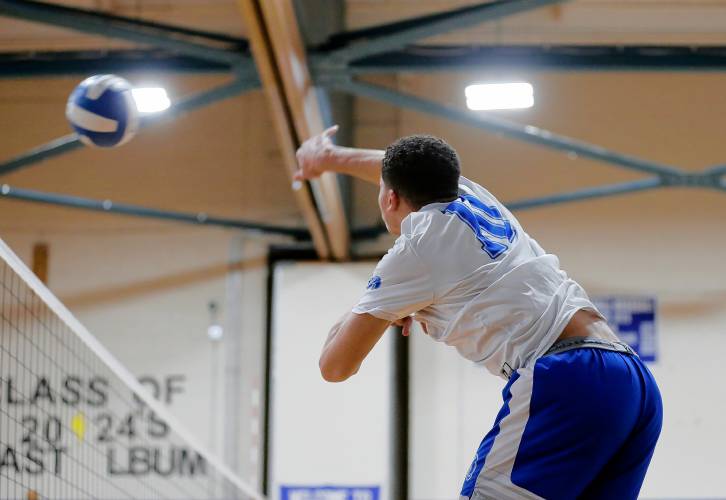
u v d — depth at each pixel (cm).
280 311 1659
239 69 1118
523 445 351
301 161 470
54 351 1598
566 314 366
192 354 1688
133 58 1218
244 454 1661
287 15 948
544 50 1187
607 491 358
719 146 1638
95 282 1705
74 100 694
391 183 391
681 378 1616
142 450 1638
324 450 1622
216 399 1677
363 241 1711
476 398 1645
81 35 1655
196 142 1725
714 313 1625
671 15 1591
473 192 402
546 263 380
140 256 1714
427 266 367
